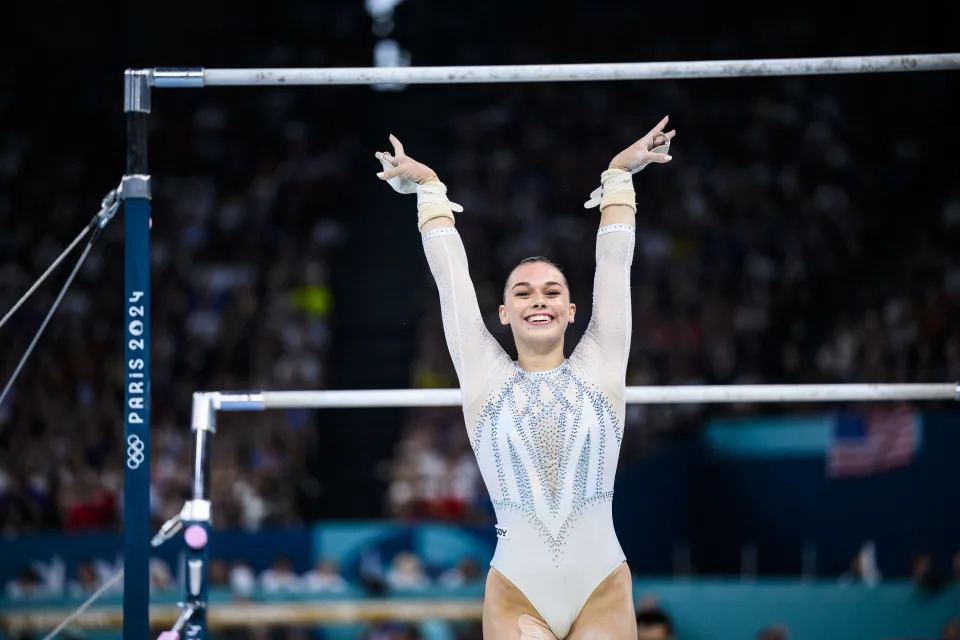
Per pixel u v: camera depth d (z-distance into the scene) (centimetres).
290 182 4950
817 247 4475
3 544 3112
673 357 4006
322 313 4509
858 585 2903
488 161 4938
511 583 1169
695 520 3381
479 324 1222
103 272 4603
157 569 3112
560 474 1169
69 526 3556
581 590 1166
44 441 3900
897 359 3822
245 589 3034
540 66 1302
